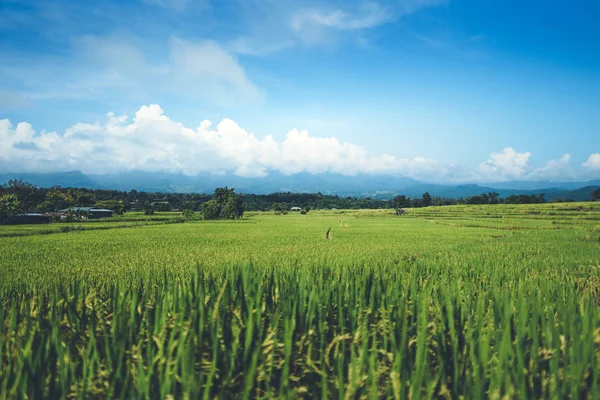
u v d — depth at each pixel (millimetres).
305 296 4836
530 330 4062
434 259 16969
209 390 3295
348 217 113312
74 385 3447
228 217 97062
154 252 25438
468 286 7602
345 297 5320
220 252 24891
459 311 4848
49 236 41750
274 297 5277
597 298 7516
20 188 124250
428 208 128750
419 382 3213
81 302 4949
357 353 4090
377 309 4891
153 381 3484
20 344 3848
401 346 3736
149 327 4137
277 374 3732
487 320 4734
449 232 47438
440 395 3453
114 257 22656
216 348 3643
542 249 21984
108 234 45000
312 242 33531
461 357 3824
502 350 3525
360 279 6422
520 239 30891
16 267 18406
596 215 75812
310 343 3980
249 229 55250
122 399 3385
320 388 3611
